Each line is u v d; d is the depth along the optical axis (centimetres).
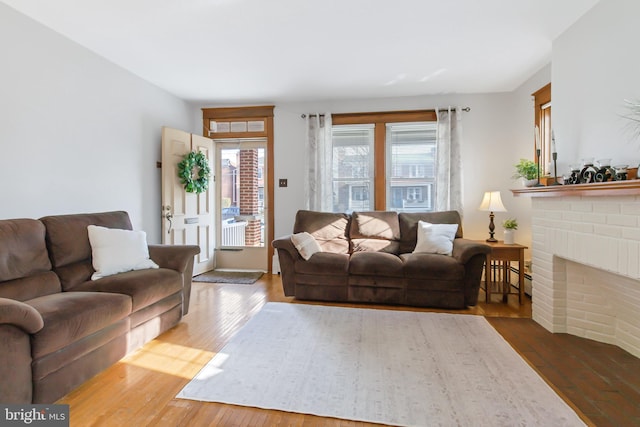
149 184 396
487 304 338
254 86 409
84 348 184
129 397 175
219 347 235
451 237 363
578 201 230
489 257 341
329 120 457
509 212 426
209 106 491
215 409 165
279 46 302
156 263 286
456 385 185
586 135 247
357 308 324
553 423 154
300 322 284
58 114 280
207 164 451
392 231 396
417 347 234
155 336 250
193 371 202
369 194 462
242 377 194
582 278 252
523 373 198
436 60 333
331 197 459
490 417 158
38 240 226
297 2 233
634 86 204
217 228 504
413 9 242
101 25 266
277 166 480
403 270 329
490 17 254
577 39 257
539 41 292
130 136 364
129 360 216
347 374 197
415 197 454
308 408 165
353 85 405
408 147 453
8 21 240
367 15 251
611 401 171
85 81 305
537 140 344
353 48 306
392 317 297
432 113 441
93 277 248
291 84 401
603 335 244
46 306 177
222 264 501
